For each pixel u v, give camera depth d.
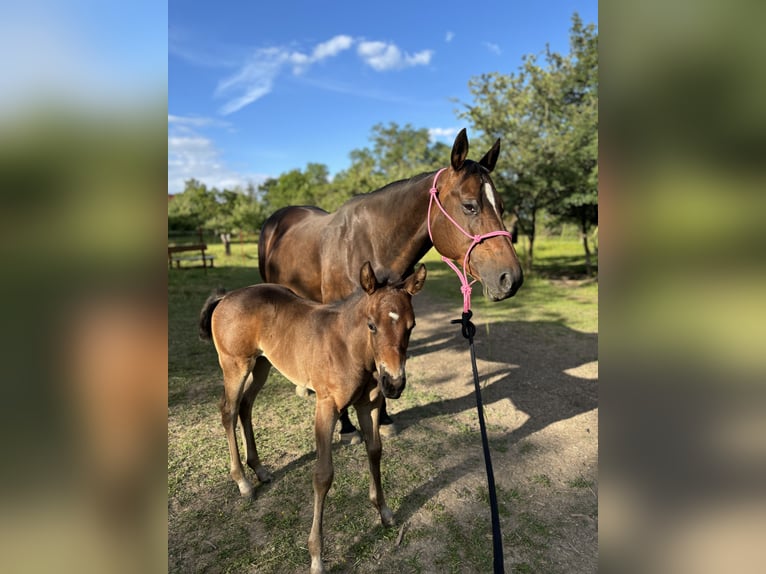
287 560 2.45
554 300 10.16
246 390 3.16
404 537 2.62
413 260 3.47
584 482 3.12
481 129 12.44
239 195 38.00
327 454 2.41
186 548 2.54
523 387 4.91
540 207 13.11
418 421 4.09
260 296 2.96
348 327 2.43
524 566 2.39
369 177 22.02
